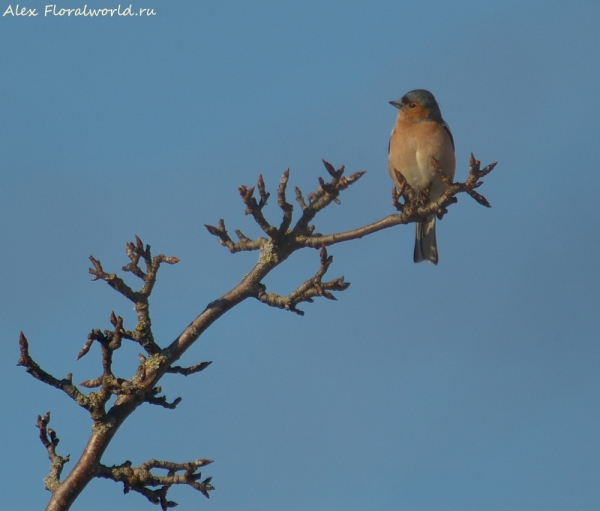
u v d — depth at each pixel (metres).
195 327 7.53
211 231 8.21
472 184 8.72
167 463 6.99
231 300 7.75
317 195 7.95
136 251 7.51
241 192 7.80
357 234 8.22
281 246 7.96
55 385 6.96
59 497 6.65
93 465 6.83
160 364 7.25
